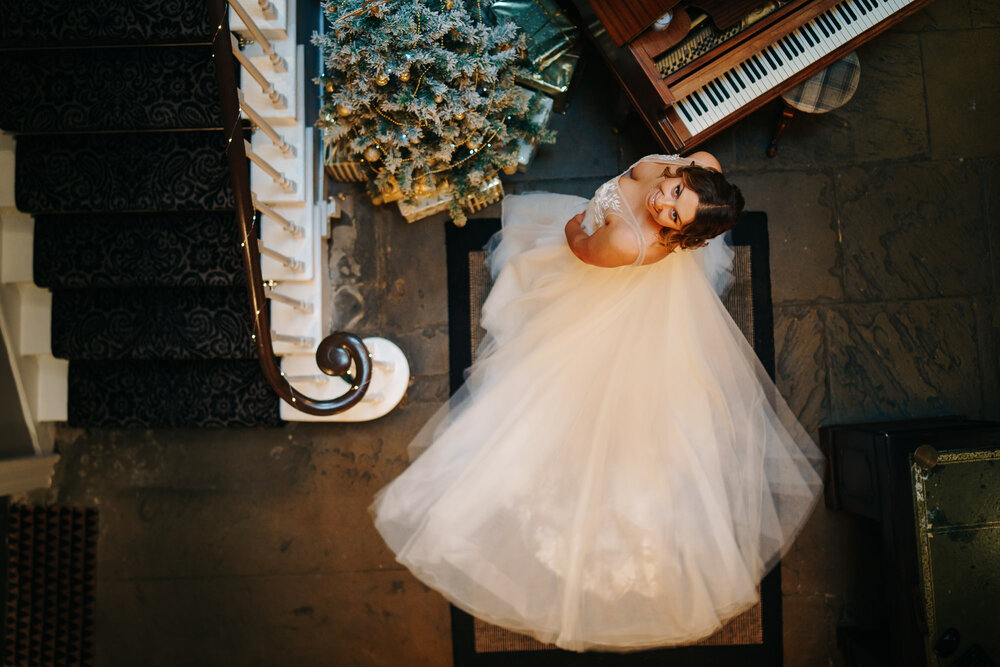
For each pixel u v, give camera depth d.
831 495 2.81
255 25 2.20
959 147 2.93
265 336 2.01
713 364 2.53
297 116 2.54
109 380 2.77
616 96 2.91
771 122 2.92
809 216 2.92
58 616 2.98
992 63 2.93
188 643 2.96
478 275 2.91
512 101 2.53
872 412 2.91
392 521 2.68
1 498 2.94
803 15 2.40
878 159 2.93
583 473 2.53
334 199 2.88
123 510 2.96
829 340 2.92
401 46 2.26
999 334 2.91
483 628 2.89
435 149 2.47
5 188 2.45
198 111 2.34
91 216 2.55
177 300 2.64
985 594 2.36
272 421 2.75
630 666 2.90
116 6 2.26
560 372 2.54
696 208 1.97
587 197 2.94
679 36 2.34
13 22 2.26
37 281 2.56
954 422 2.73
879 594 2.87
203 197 2.43
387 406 2.76
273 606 2.95
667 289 2.41
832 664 2.88
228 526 2.95
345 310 2.93
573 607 2.54
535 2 2.76
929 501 2.35
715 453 2.55
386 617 2.94
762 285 2.89
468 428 2.63
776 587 2.87
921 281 2.92
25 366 2.77
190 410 2.75
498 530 2.59
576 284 2.52
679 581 2.56
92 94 2.35
